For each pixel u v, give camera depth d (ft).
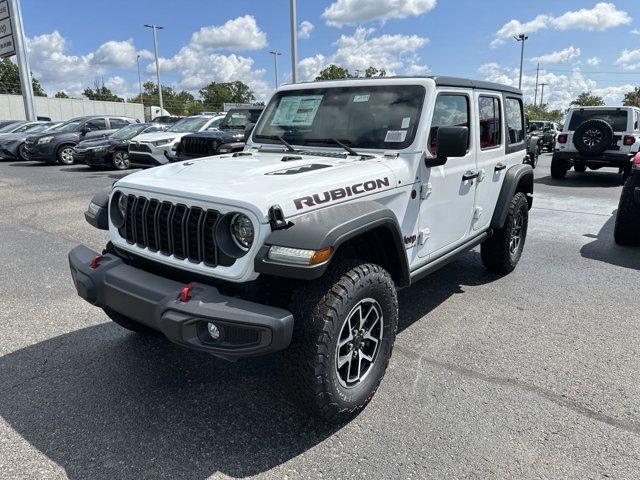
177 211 8.75
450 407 9.62
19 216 26.94
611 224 26.00
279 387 10.21
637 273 17.95
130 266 9.31
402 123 11.34
